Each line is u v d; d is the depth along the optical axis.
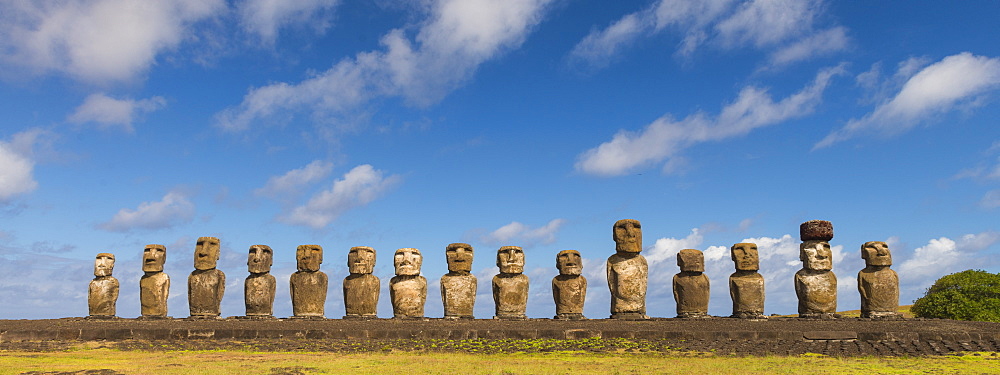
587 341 27.42
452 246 35.62
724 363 22.66
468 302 35.00
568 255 34.66
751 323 30.47
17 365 22.66
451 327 29.69
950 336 26.36
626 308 34.19
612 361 23.33
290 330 29.22
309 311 35.19
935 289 42.69
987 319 38.91
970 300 40.28
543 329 28.58
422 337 28.56
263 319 35.34
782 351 24.98
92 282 36.50
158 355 25.14
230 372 20.98
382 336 28.77
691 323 30.77
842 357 23.72
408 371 21.31
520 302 34.84
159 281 36.12
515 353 25.19
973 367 21.67
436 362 23.14
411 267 35.31
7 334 28.89
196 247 36.41
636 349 25.78
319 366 22.22
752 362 22.81
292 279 35.59
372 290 35.25
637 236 34.81
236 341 28.47
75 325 31.42
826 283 33.62
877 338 26.83
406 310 34.91
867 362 22.64
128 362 23.34
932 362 22.61
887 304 33.06
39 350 26.56
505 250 35.28
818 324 29.66
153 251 36.44
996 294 40.41
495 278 35.19
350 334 28.98
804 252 34.16
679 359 23.64
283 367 21.92
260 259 35.94
